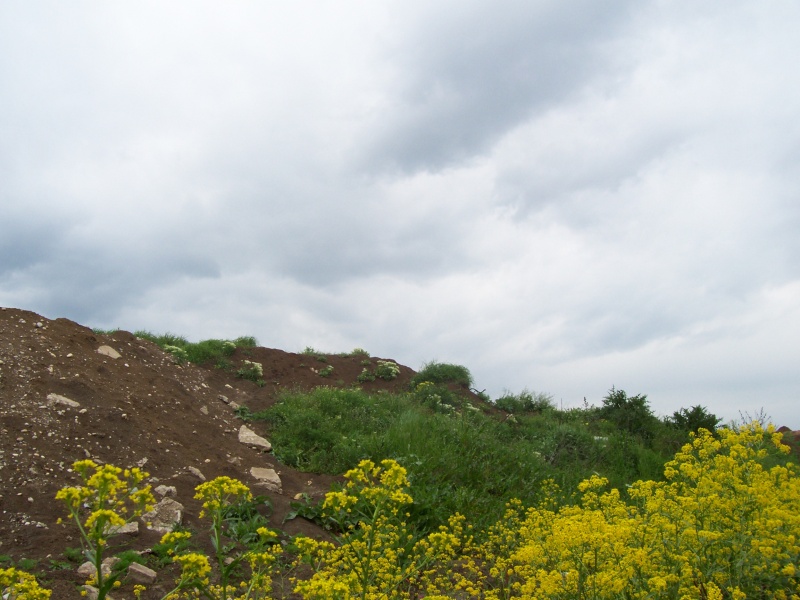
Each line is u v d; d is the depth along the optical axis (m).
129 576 5.00
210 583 5.16
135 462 7.57
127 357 11.12
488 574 5.93
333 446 9.99
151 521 6.20
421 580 5.56
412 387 16.98
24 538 5.43
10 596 3.43
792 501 4.58
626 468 11.74
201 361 14.42
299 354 17.50
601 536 3.93
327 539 6.71
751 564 4.00
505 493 8.45
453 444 10.01
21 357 8.77
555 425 14.20
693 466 5.12
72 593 4.66
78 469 3.23
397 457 9.05
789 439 9.47
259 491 7.78
